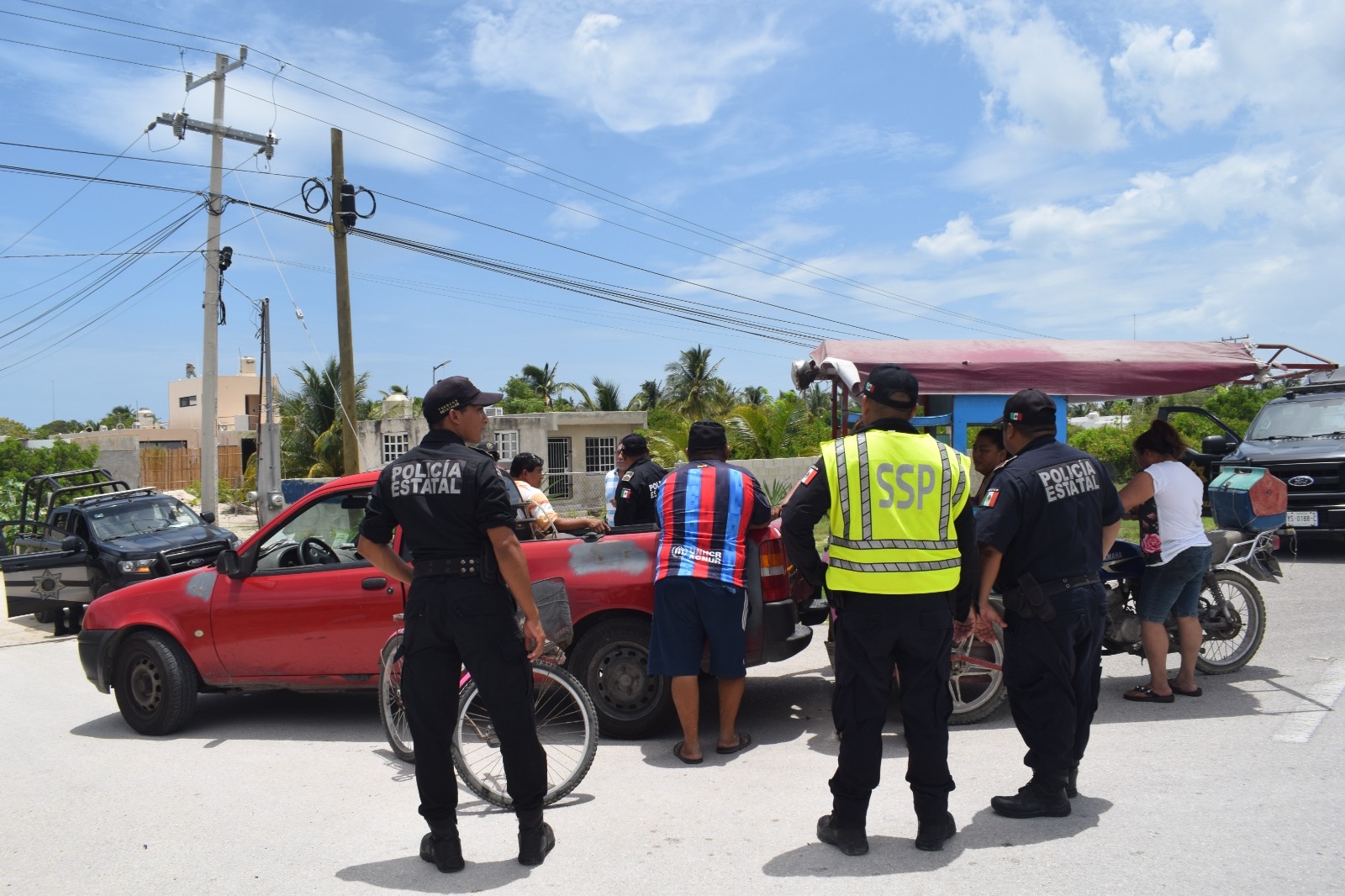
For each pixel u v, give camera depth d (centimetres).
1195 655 579
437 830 377
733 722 522
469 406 390
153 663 610
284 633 592
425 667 373
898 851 373
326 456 3164
